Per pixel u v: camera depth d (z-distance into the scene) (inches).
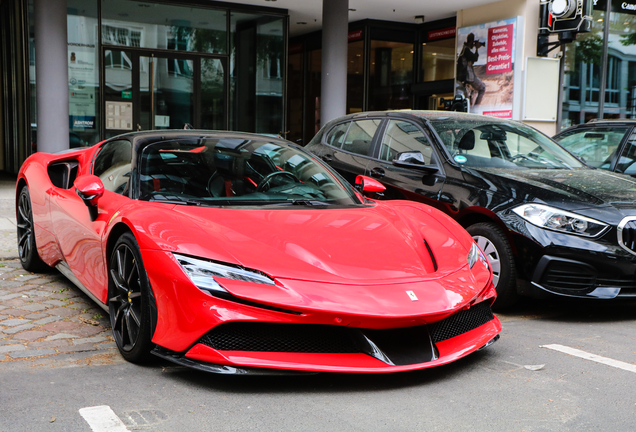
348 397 101.3
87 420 90.0
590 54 531.2
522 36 489.1
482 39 515.8
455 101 440.1
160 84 496.7
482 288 116.6
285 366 100.1
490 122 213.2
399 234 124.4
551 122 510.3
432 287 108.6
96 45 472.7
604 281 154.6
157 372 111.9
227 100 520.7
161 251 107.2
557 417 93.9
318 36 637.3
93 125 476.1
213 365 101.3
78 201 152.6
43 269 194.1
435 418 93.0
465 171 179.8
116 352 123.5
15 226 269.4
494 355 125.7
